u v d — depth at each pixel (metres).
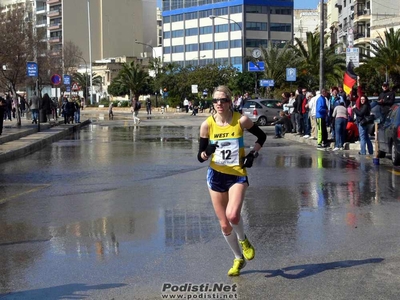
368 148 18.80
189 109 72.19
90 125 41.44
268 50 60.88
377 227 8.73
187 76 78.31
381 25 71.25
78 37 113.56
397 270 6.65
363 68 56.34
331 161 17.11
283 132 27.69
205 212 9.96
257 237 8.25
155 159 18.25
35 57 47.25
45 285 6.34
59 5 113.94
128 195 11.80
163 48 115.50
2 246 8.02
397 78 55.22
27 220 9.66
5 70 38.47
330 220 9.25
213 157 6.45
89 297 5.93
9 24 40.84
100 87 109.06
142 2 121.75
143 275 6.61
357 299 5.74
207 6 106.38
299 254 7.36
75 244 8.04
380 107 18.05
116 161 17.89
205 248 7.69
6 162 18.17
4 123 38.50
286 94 29.27
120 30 118.31
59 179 14.31
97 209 10.45
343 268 6.75
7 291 6.16
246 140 25.84
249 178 13.76
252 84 65.12
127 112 77.75
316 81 56.06
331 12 95.19
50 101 40.12
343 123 20.14
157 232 8.62
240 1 100.19
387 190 11.94
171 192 12.04
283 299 5.76
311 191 11.91
